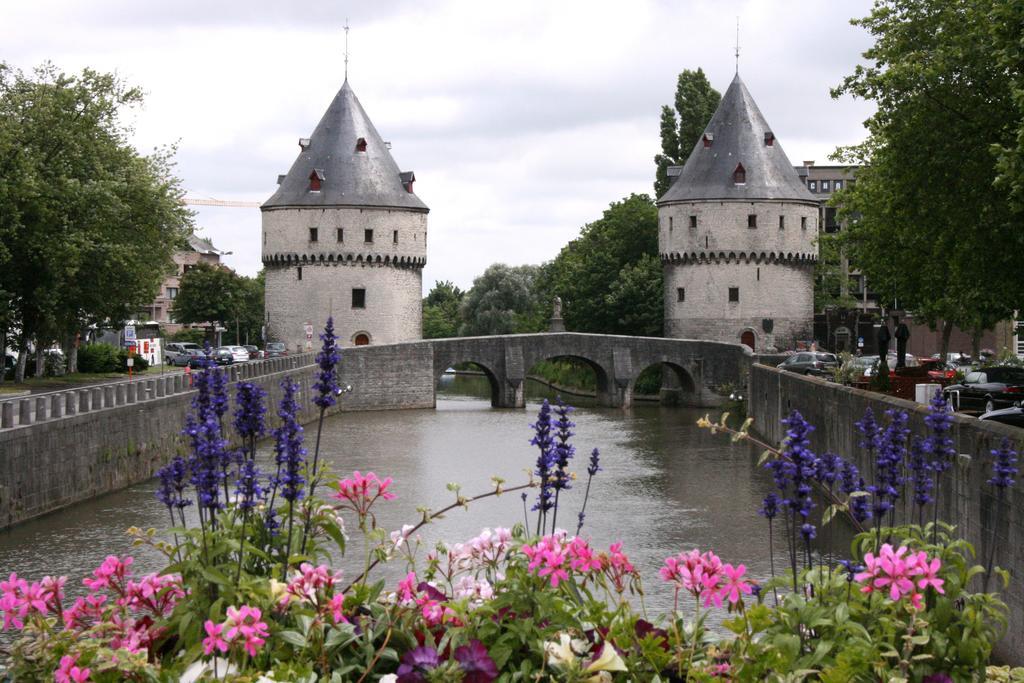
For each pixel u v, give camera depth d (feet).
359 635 22.17
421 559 77.87
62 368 229.04
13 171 170.09
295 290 286.66
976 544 63.05
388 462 154.92
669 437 193.36
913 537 27.55
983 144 104.32
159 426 135.13
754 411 222.28
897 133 108.78
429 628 23.03
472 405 264.93
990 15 91.91
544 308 412.16
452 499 119.96
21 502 98.07
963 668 22.95
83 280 186.39
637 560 88.74
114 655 20.74
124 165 191.52
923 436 76.79
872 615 23.06
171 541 83.76
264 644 21.39
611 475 143.02
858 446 107.65
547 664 22.38
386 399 249.34
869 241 167.22
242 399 26.11
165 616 23.40
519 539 26.09
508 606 23.54
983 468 61.87
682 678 22.38
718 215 286.66
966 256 110.32
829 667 20.99
